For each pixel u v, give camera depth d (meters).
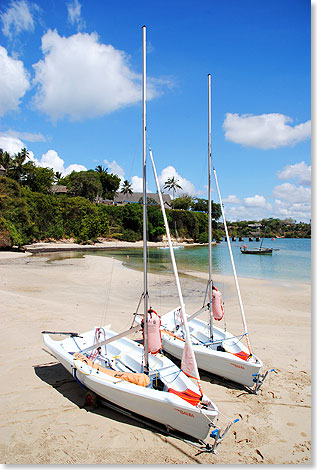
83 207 58.00
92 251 47.44
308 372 8.40
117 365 7.82
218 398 7.13
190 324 11.14
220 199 9.80
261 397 7.17
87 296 16.97
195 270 30.14
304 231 133.75
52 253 40.62
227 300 17.45
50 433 5.75
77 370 6.89
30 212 48.16
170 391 6.33
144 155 7.00
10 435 5.67
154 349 6.85
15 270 24.28
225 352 8.20
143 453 5.29
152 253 47.44
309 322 13.11
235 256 45.41
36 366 8.38
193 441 5.64
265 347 10.15
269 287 21.41
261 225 134.88
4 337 10.16
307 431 5.95
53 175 71.88
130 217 66.62
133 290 19.55
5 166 59.06
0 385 7.36
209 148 9.74
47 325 11.44
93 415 6.36
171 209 73.75
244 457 5.25
